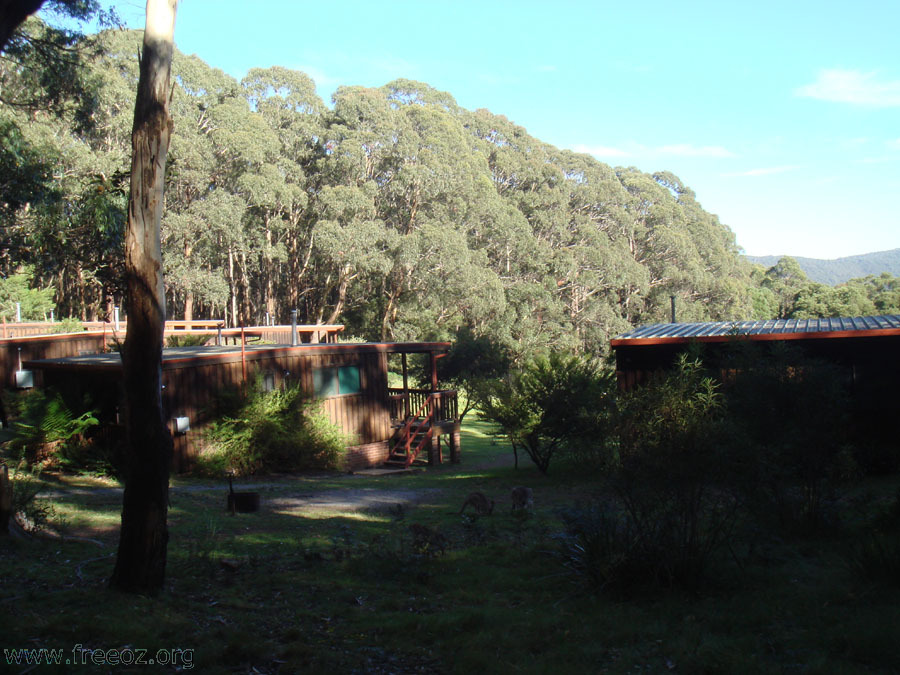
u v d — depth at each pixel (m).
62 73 17.03
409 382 35.75
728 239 97.81
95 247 15.81
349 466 18.89
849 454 8.48
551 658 4.54
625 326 60.56
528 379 16.78
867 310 64.75
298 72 56.09
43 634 4.61
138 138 5.48
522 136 74.81
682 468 5.91
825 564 6.47
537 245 58.03
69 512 9.79
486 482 15.51
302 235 52.03
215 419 16.20
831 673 4.10
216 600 5.72
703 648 4.54
